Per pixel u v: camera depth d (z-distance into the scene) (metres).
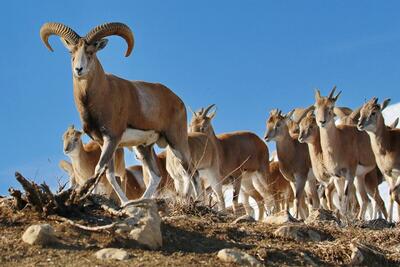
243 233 11.16
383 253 11.18
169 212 12.47
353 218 14.48
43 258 8.86
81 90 13.48
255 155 22.56
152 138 14.85
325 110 19.52
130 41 14.49
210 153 19.84
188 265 9.09
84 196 10.59
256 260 9.62
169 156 18.75
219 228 11.09
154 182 15.01
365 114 18.84
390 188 19.11
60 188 11.20
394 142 19.05
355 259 10.46
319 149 20.34
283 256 10.20
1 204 10.60
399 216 18.48
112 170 13.81
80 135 19.59
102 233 9.77
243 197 23.16
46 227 9.41
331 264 10.36
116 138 13.83
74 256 8.99
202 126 21.06
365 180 21.33
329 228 12.20
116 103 13.82
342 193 19.89
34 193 10.21
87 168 19.81
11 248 9.09
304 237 11.42
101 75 13.60
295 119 24.00
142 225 9.88
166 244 10.04
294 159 21.64
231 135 22.34
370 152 20.48
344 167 19.84
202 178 20.06
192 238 10.46
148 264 8.90
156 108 14.70
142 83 14.84
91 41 13.68
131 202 10.59
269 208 22.48
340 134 19.86
